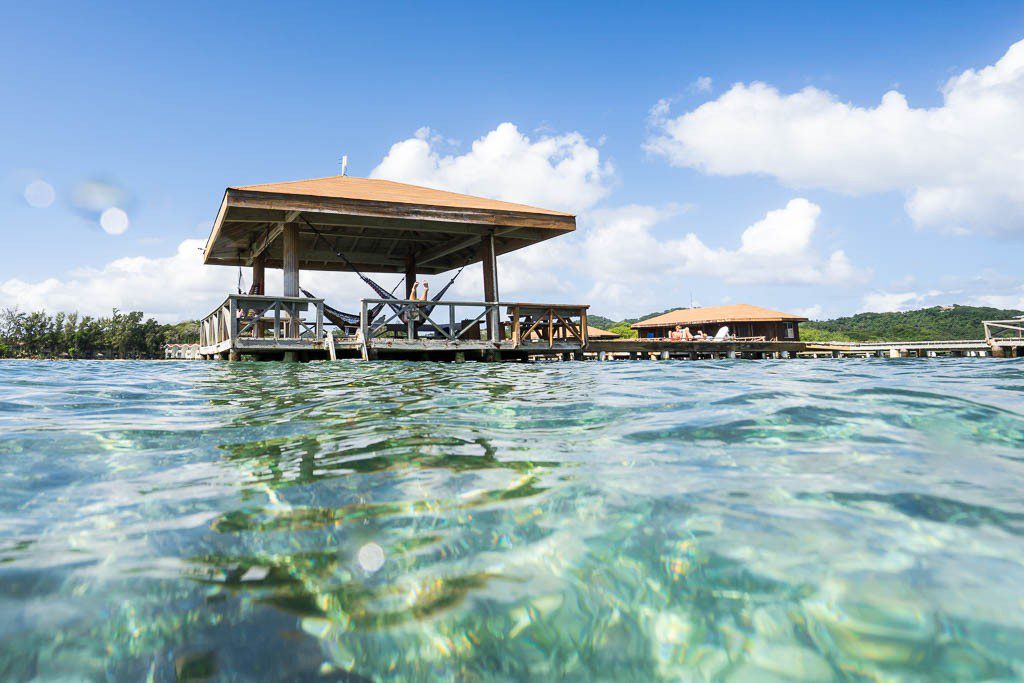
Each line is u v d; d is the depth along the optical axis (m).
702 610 1.02
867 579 1.10
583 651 0.91
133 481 1.89
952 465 1.95
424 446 2.39
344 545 1.34
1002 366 7.94
